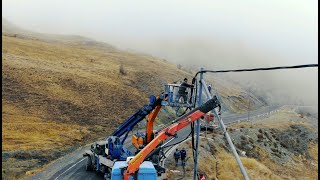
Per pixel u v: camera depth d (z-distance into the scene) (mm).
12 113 56500
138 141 30438
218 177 38844
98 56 133125
